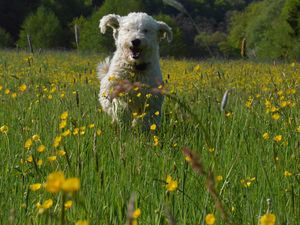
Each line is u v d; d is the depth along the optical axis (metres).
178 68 18.41
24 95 8.16
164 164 4.08
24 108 6.56
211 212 3.23
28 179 3.85
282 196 3.49
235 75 13.52
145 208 3.32
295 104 6.65
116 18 8.97
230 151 4.64
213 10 87.25
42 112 6.39
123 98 7.45
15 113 6.59
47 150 4.59
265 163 4.29
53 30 61.28
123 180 3.73
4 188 3.72
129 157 4.34
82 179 3.60
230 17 88.06
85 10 76.81
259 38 62.88
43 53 26.20
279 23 49.66
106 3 51.66
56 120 5.67
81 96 8.65
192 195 3.54
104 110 7.86
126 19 8.70
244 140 5.06
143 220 3.16
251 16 83.50
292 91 6.96
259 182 3.87
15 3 75.88
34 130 5.48
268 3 72.88
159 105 7.77
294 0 47.12
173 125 5.94
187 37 60.28
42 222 2.93
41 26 61.59
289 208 3.18
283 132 5.71
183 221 3.08
